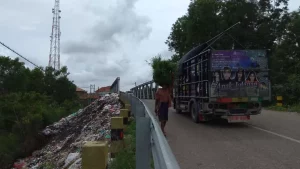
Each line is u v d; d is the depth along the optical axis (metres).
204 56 13.59
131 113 14.28
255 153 8.27
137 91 43.53
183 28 38.75
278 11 34.47
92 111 31.06
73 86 72.69
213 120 15.42
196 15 33.69
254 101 13.06
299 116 17.38
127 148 7.49
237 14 32.56
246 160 7.57
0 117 38.53
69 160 12.38
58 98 69.06
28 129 31.41
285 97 25.89
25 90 61.19
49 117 39.66
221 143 9.68
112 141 7.20
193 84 15.09
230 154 8.22
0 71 59.62
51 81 69.75
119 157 6.71
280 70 34.09
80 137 20.53
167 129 12.60
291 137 10.51
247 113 13.18
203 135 11.17
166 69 13.61
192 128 12.86
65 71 72.06
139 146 3.98
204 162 7.47
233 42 32.94
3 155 26.23
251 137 10.66
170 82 13.64
